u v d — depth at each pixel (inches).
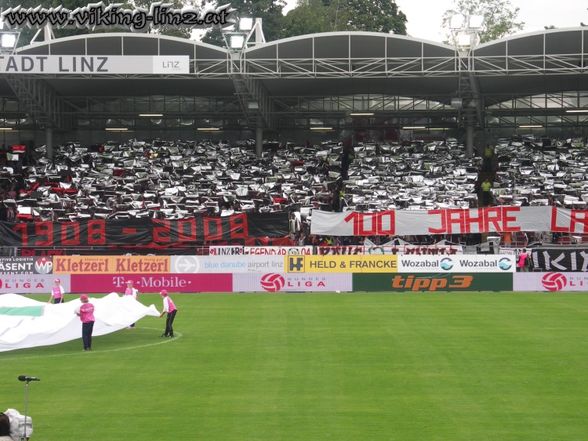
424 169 3452.3
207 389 1106.7
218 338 1533.0
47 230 2564.0
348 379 1160.8
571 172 3331.7
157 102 3668.8
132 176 3388.3
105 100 3654.0
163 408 1009.5
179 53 2984.7
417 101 3614.7
